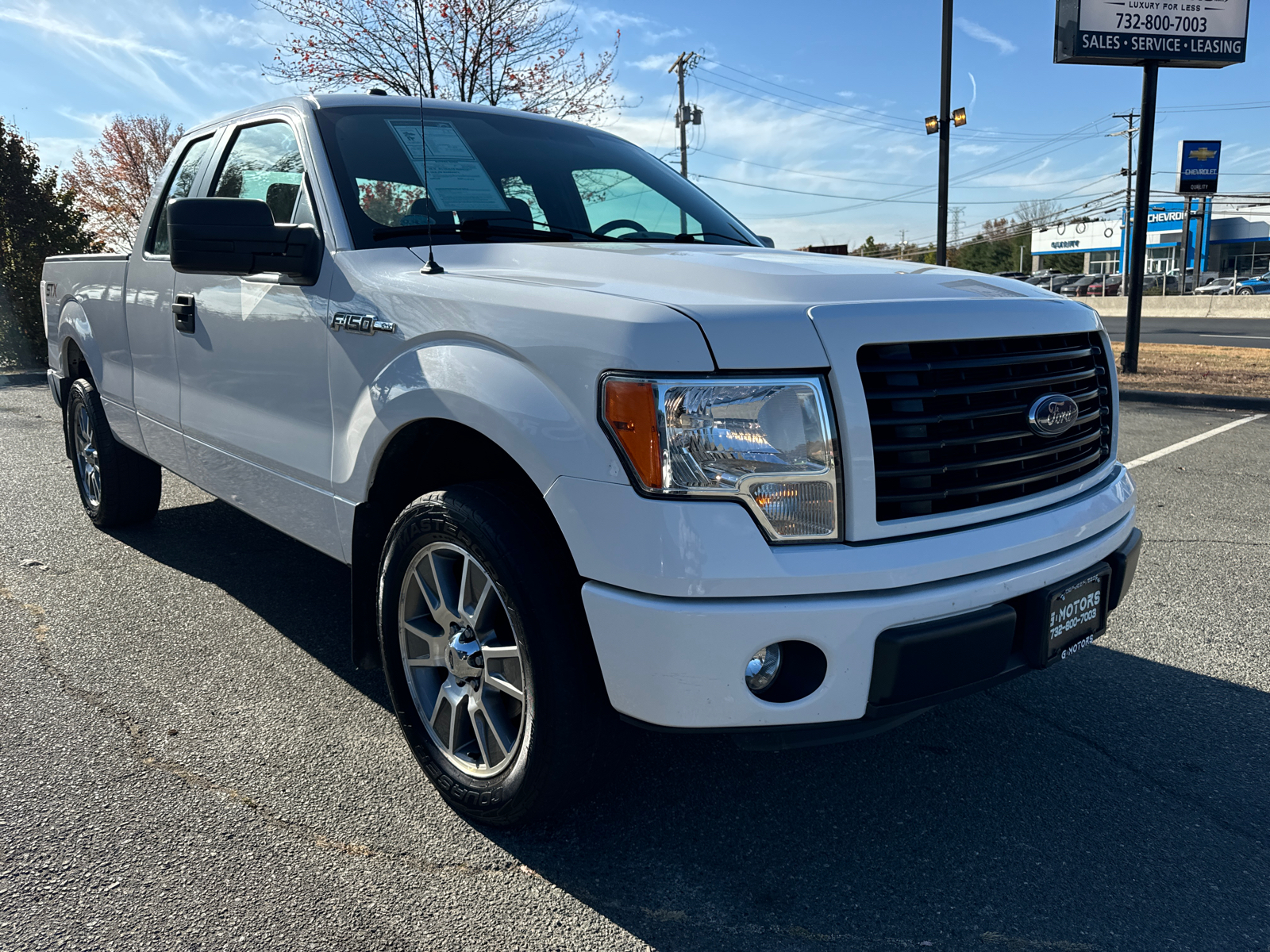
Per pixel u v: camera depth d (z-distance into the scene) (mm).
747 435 1852
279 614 3725
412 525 2332
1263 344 19391
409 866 2160
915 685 1955
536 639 2053
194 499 5641
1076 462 2381
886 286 2180
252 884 2080
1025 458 2170
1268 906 2066
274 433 3014
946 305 2102
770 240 3668
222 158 3637
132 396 4133
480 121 3443
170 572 4219
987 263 92875
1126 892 2109
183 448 3711
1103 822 2395
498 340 2133
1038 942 1943
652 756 2703
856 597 1896
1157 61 12688
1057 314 2336
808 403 1887
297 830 2293
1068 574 2219
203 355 3412
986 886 2125
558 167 3383
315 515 2840
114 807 2371
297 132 3135
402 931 1942
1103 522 2373
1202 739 2840
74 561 4367
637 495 1862
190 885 2070
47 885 2057
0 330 14352
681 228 3404
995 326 2135
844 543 1920
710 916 2010
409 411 2336
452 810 2396
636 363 1855
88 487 4922
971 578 2029
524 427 2023
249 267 2695
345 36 13195
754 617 1837
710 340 1857
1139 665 3381
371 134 3096
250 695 3023
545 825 2336
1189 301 36562
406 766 2611
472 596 2291
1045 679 3273
